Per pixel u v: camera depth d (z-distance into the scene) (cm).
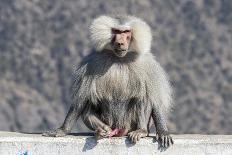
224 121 9975
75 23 12050
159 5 12331
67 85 10969
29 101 10531
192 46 11538
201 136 1930
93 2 12212
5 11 12250
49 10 12438
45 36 11925
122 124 1912
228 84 10825
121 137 1856
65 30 11938
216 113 10162
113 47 1858
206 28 12000
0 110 10188
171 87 1956
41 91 10881
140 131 1864
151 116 1936
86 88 1870
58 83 11069
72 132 1948
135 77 1873
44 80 11100
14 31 11956
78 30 11875
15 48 11662
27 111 10275
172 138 1864
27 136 1844
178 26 11988
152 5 12275
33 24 12131
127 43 1853
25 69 11306
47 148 1822
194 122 9788
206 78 10931
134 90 1878
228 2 12619
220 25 12150
